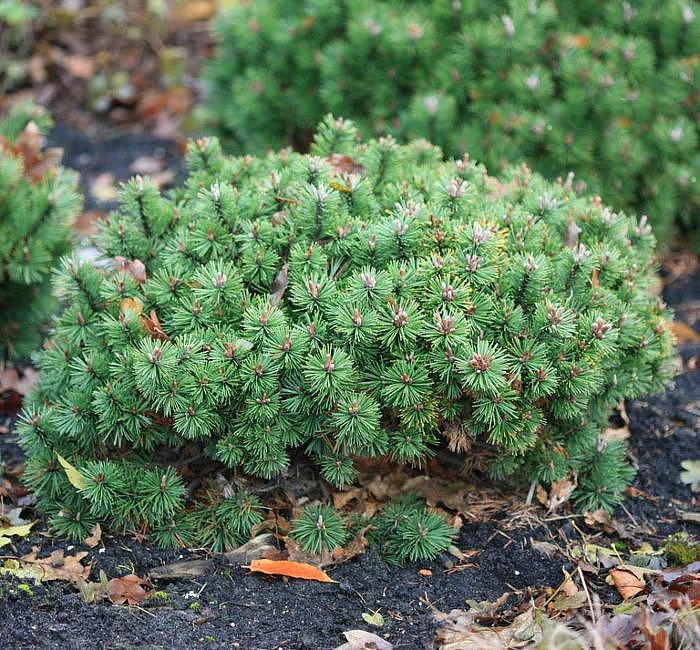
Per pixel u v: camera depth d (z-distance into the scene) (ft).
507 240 9.89
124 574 9.27
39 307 12.44
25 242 11.79
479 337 8.89
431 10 14.66
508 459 10.00
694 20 14.25
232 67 16.14
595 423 10.48
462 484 10.59
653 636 7.75
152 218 10.30
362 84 14.87
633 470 10.87
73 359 9.85
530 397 9.18
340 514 9.99
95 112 19.49
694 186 14.16
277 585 9.25
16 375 12.39
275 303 9.34
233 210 9.82
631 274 10.36
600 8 14.89
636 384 10.24
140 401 9.22
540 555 9.86
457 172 10.98
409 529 9.70
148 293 9.61
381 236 9.29
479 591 9.36
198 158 11.23
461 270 9.20
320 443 9.45
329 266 9.59
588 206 11.11
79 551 9.53
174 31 20.75
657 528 10.57
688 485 11.27
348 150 11.35
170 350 8.82
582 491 10.52
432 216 9.54
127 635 8.38
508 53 14.02
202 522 9.76
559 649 7.91
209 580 9.25
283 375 9.07
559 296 9.61
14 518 10.00
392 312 8.80
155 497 9.41
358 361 9.12
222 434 9.45
